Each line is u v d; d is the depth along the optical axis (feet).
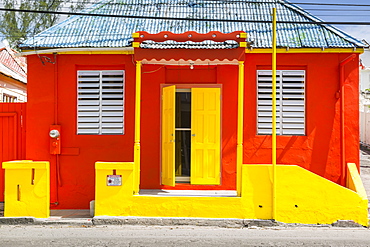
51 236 22.33
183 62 28.81
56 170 30.12
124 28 31.53
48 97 30.37
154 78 30.12
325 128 29.35
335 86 29.37
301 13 32.17
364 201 24.41
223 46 25.57
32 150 30.30
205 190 29.17
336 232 23.27
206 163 29.37
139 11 33.14
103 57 30.35
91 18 32.63
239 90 25.46
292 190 24.68
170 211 24.93
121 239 21.65
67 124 30.32
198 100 29.73
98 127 30.58
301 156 29.37
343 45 28.53
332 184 24.59
